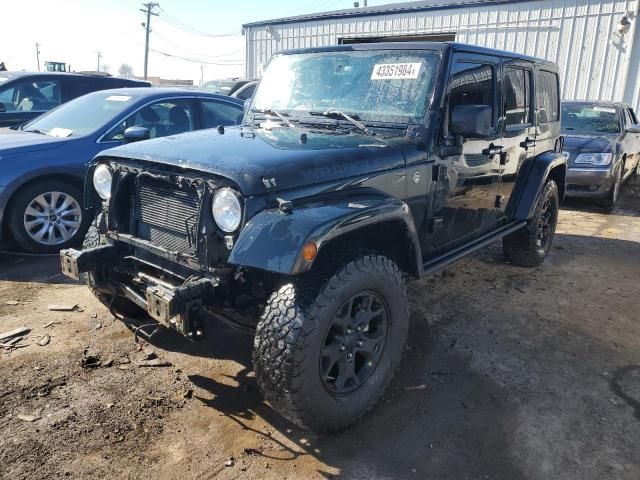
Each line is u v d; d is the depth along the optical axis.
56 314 4.05
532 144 4.99
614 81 13.77
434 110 3.41
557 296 4.79
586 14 13.88
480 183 4.13
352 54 3.81
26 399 2.96
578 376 3.42
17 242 5.23
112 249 3.19
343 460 2.60
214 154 2.77
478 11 15.56
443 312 4.36
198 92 6.52
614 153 8.37
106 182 3.24
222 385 3.19
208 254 2.62
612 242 6.73
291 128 3.64
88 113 5.97
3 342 3.59
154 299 2.53
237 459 2.58
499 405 3.08
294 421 2.63
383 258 2.88
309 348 2.48
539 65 5.00
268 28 20.14
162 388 3.14
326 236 2.44
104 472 2.45
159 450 2.62
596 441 2.78
